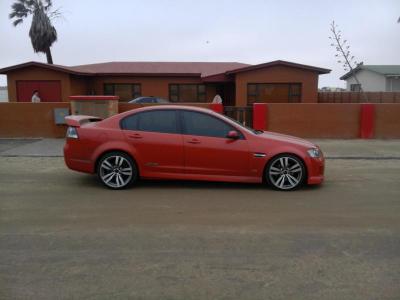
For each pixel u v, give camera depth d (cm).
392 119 1477
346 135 1489
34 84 2414
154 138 736
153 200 666
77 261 425
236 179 739
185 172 739
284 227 537
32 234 504
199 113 751
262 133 787
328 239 494
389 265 420
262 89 2264
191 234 507
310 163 739
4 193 708
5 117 1448
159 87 2742
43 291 362
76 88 2533
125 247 464
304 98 2258
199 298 352
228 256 441
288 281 384
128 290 365
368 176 880
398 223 557
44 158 1086
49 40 3384
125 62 3120
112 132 742
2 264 416
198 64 3075
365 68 3269
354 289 369
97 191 724
